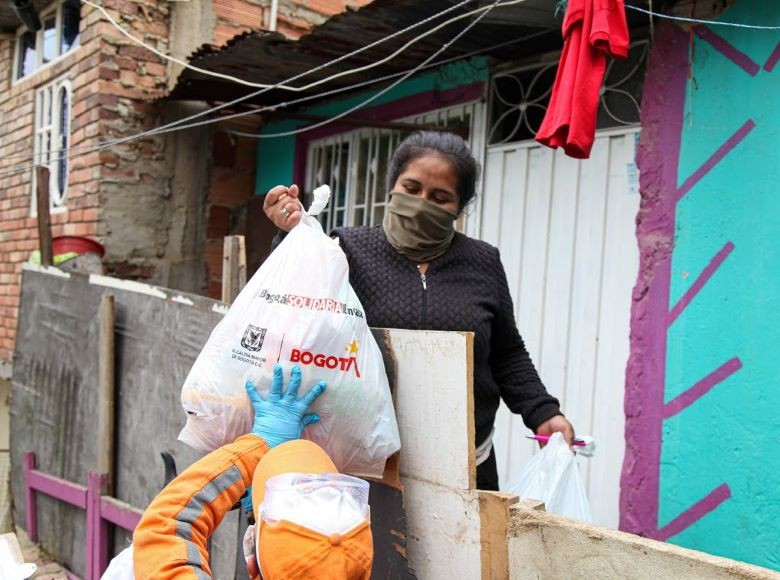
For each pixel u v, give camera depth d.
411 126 4.52
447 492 1.70
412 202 2.05
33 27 5.31
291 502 1.28
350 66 4.45
